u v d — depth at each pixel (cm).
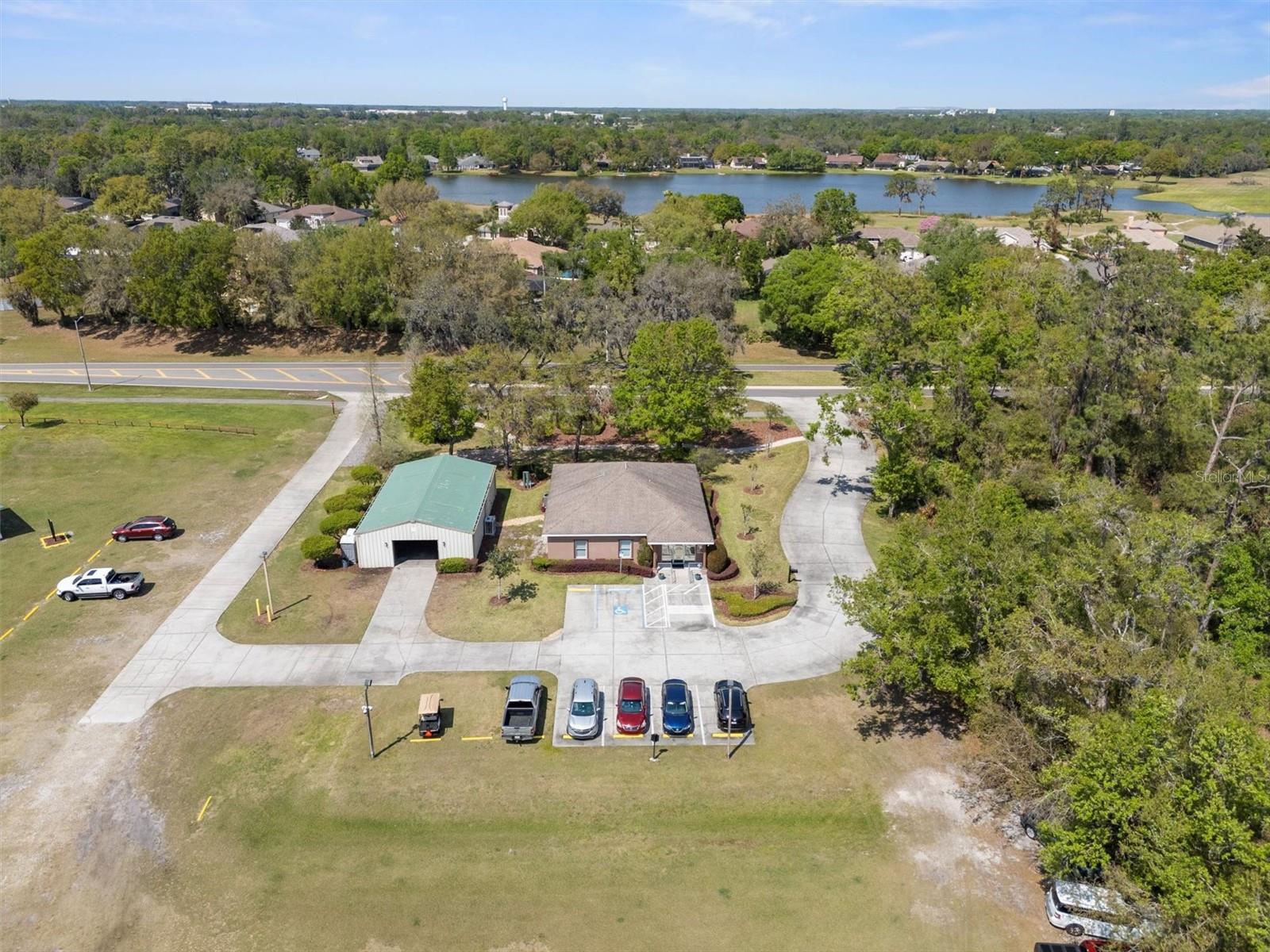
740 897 2442
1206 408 4450
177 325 8106
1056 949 2195
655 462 5372
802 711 3219
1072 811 2277
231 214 13588
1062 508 3212
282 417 6372
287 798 2773
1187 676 2269
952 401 4738
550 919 2364
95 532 4550
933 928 2353
